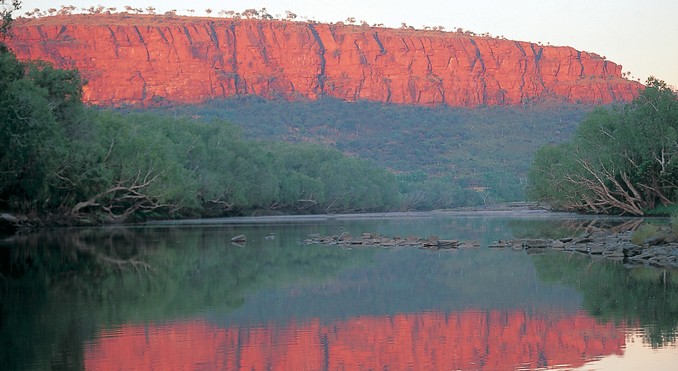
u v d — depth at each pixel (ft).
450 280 111.96
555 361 62.85
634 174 317.22
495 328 76.33
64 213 273.33
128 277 117.80
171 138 386.73
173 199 346.33
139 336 72.90
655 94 302.45
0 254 155.43
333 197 541.34
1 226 241.14
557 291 99.14
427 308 87.81
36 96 207.82
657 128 298.97
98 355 65.21
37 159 216.95
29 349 67.36
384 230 261.65
